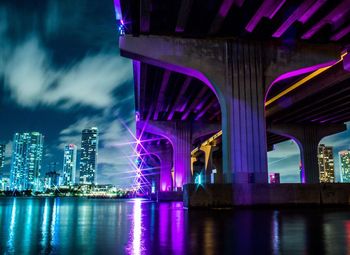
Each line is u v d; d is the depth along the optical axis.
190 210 25.69
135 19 25.77
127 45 26.66
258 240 10.34
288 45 27.98
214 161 117.31
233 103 26.62
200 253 8.34
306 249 8.65
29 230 14.75
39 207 50.62
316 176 59.28
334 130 60.69
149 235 12.15
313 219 17.06
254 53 27.58
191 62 26.97
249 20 25.28
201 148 84.62
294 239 10.42
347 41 28.22
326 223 15.06
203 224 15.49
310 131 60.62
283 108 48.53
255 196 25.45
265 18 25.09
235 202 25.47
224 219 17.78
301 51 28.05
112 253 8.64
